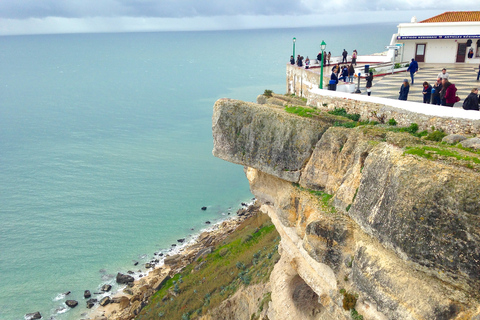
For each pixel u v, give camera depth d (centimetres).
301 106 2328
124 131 11356
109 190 7456
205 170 8506
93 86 19275
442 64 3791
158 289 4462
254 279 3300
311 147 2011
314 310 2481
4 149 9719
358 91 2617
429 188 1215
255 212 6156
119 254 5562
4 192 7306
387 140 1516
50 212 6612
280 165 2102
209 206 6950
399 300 1299
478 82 2798
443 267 1178
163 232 6106
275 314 2530
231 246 4553
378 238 1374
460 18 4041
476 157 1228
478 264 1111
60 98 16200
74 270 5241
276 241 3866
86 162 8869
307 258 2005
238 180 8006
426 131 1808
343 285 1620
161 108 14100
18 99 15988
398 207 1286
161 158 9169
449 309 1177
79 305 4628
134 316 4131
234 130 2219
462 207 1140
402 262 1316
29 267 5297
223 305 3294
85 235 5984
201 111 13488
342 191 1689
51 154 9350
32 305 4662
